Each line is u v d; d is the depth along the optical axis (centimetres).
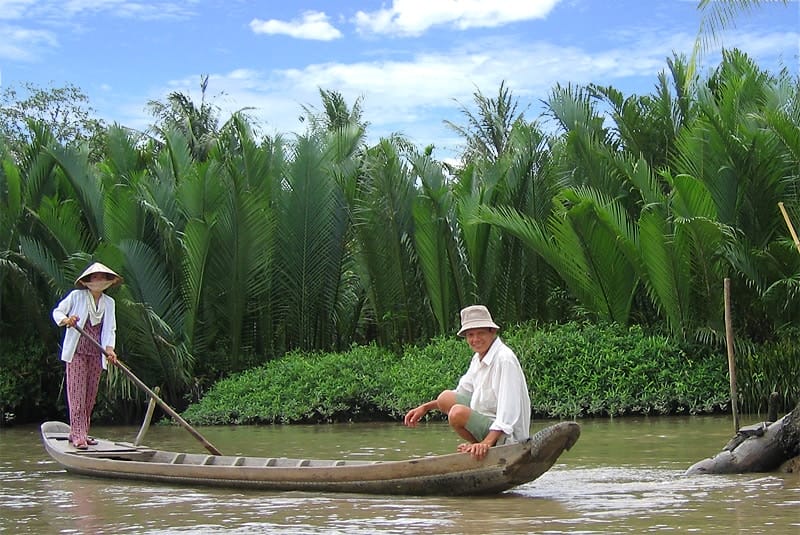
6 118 3309
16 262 1819
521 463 728
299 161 1919
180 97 3409
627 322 1778
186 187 1838
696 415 1589
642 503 729
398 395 1644
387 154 1870
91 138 3322
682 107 1942
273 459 903
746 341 1670
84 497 823
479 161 2069
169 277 1848
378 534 627
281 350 1948
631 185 1875
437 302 1867
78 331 1008
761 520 652
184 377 1778
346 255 1981
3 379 1797
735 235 1697
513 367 762
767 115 1605
